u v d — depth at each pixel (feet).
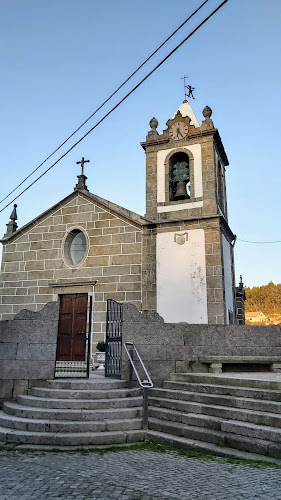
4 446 21.97
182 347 31.63
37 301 54.34
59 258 55.06
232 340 32.99
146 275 50.52
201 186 52.90
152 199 55.01
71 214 56.29
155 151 57.16
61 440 22.29
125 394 27.40
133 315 30.96
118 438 22.94
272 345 33.60
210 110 55.57
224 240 53.72
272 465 17.76
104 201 55.93
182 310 48.03
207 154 53.78
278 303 431.84
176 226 51.16
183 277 49.06
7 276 56.95
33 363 29.22
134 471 17.26
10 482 15.83
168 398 27.66
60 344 51.26
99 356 45.01
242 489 14.70
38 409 25.29
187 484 15.35
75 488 15.02
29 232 57.82
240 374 30.32
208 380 27.89
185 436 22.62
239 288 68.08
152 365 30.40
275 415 21.13
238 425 21.18
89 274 52.85
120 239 52.85
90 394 26.68
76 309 52.31
